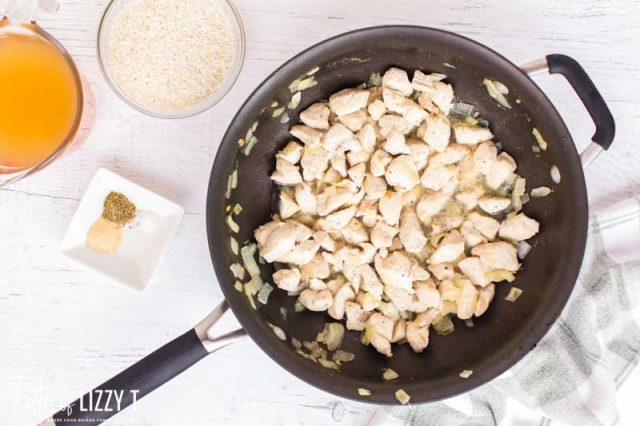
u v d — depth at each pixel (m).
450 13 0.92
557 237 0.83
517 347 0.81
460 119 0.90
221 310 0.83
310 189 0.89
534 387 0.91
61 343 0.94
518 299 0.88
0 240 0.94
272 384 0.94
